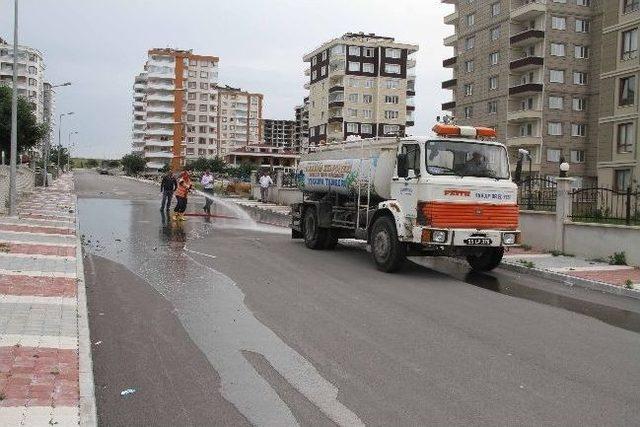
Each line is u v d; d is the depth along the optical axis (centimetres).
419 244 1199
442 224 1135
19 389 488
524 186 1683
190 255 1355
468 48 6756
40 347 600
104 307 832
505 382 570
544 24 5847
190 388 536
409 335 727
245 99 16700
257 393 527
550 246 1559
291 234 1883
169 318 779
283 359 621
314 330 735
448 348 677
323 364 607
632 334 775
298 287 1010
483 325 792
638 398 538
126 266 1176
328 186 1538
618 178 3766
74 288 890
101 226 1936
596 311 918
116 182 6831
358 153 1424
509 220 1188
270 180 3772
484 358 644
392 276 1170
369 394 529
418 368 603
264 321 771
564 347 698
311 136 10794
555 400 527
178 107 13538
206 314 803
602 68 3878
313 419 473
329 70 10050
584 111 5981
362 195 1376
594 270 1271
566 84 5922
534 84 5816
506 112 6153
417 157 1170
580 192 1511
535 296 1026
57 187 4678
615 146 3762
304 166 1725
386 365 609
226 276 1095
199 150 13775
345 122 9788
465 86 6806
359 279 1116
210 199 2625
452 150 1177
